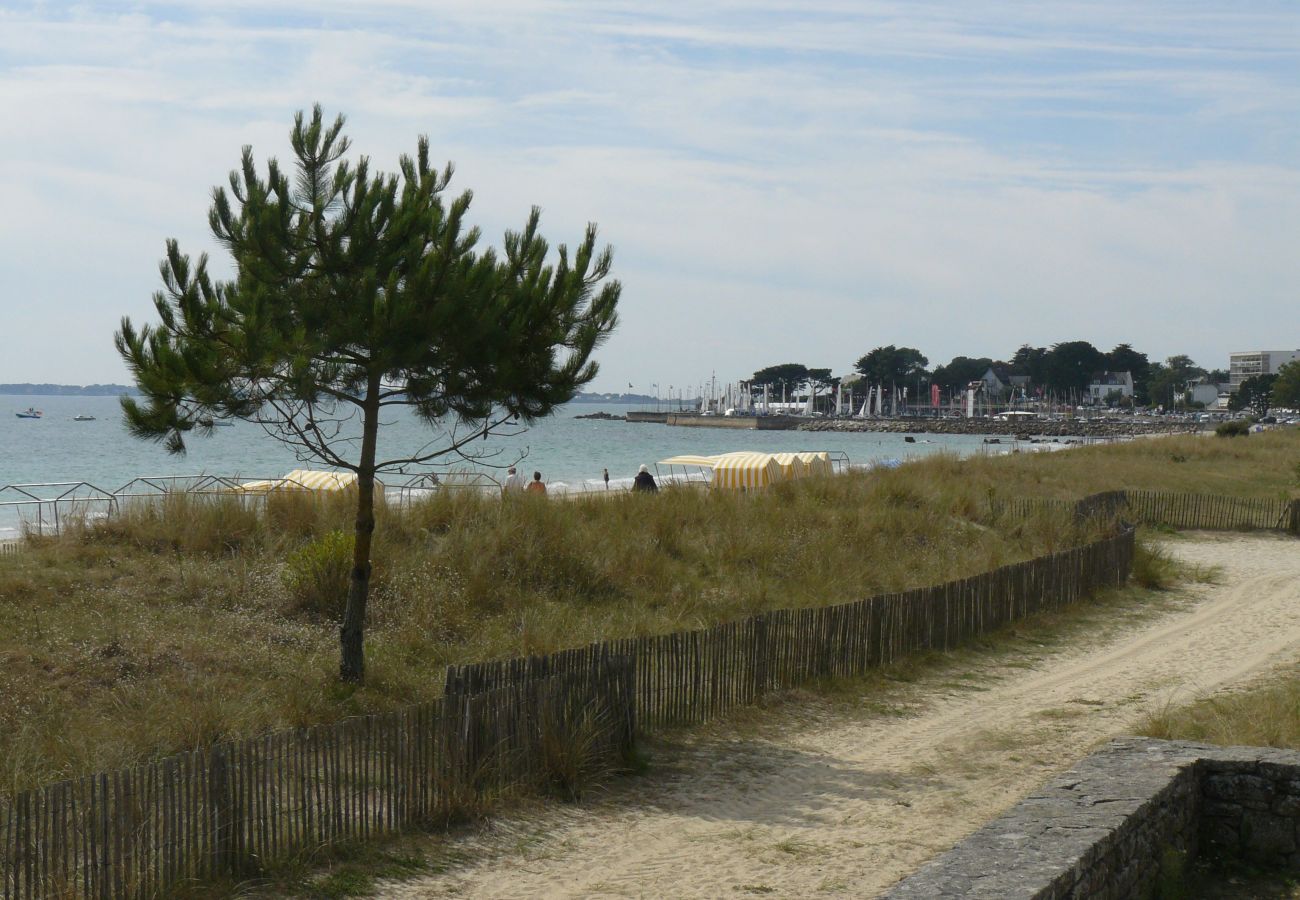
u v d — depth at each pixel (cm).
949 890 535
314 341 1027
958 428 17188
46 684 1059
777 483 2609
